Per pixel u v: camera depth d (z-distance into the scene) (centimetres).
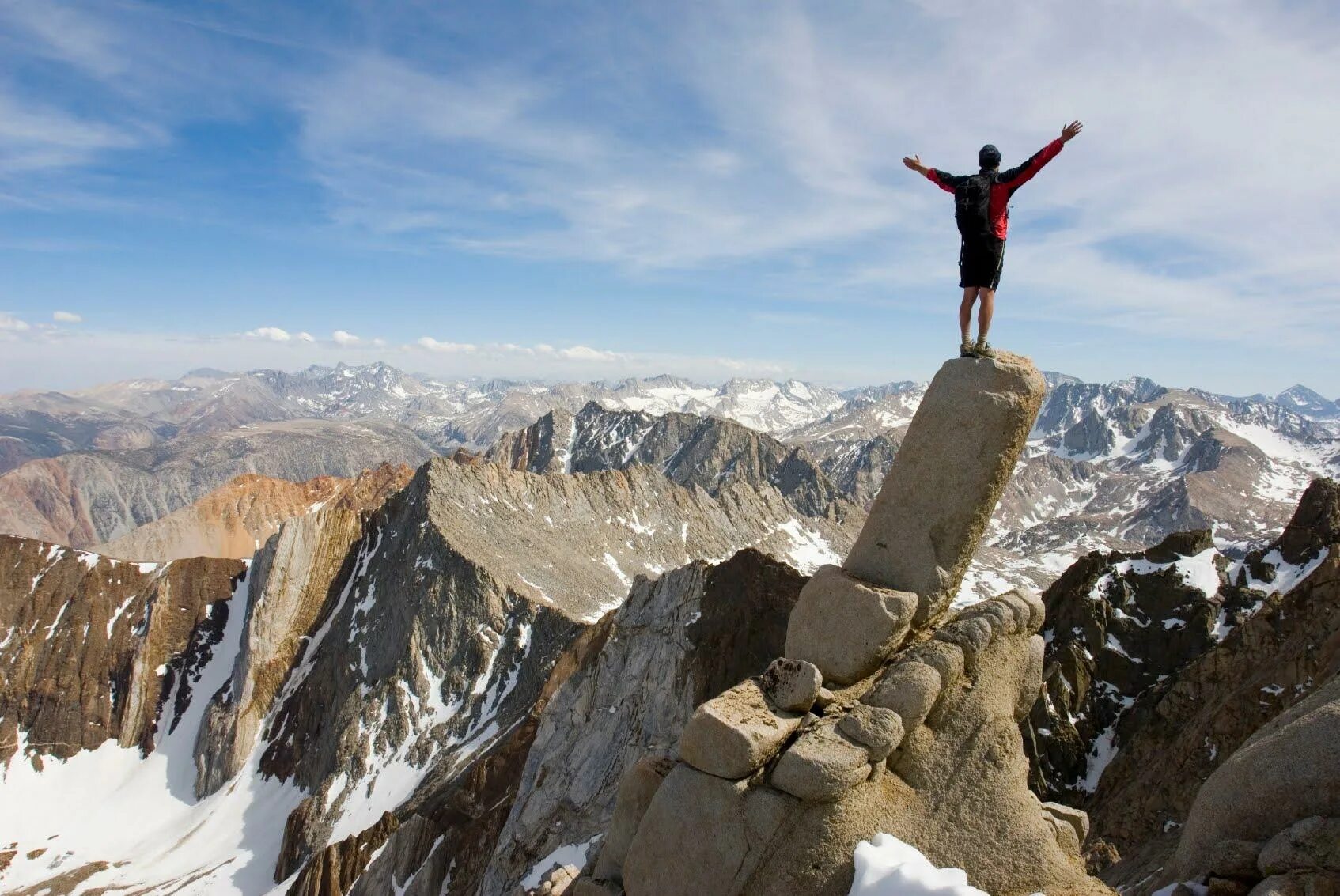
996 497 1128
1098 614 5344
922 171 1220
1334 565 3709
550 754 5719
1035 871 1088
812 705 1079
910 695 1031
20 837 10806
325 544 13975
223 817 10475
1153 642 5097
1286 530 5562
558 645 9931
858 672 1104
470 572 11462
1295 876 966
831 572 1162
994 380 1097
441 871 5238
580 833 4575
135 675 13088
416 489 14488
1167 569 5516
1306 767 1067
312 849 8525
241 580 14525
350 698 10619
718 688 5253
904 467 1154
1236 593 5191
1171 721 4119
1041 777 4447
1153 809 3531
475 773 6412
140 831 10900
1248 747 1191
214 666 13412
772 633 5397
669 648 5816
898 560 1145
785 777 987
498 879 4641
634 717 5503
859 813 995
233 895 8688
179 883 9006
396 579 12281
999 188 1135
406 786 8919
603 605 13525
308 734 11169
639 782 1229
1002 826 1091
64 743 12506
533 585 12369
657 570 17525
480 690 10088
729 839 1009
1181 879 1199
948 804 1066
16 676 13062
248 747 11731
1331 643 3341
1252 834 1114
